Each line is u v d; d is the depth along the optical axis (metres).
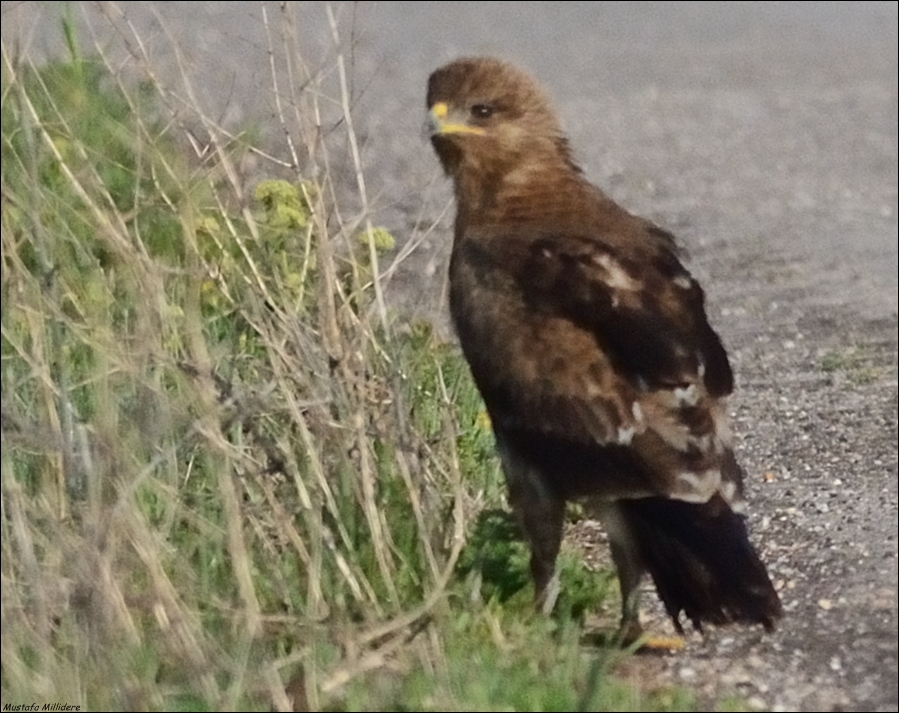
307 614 9.80
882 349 16.31
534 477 10.44
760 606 9.53
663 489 9.79
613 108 29.14
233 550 9.59
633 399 10.01
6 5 10.91
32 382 10.14
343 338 10.84
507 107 11.62
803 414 14.47
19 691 9.07
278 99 11.24
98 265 10.30
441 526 10.70
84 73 12.64
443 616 9.95
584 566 11.29
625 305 10.31
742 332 16.86
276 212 11.02
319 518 10.05
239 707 9.08
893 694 9.73
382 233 11.45
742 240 20.52
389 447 10.79
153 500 10.13
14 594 9.23
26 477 10.00
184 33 16.95
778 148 26.05
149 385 9.71
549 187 11.60
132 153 11.24
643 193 23.08
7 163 10.09
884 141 26.59
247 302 10.84
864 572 11.30
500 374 10.52
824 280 18.75
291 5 13.94
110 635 9.21
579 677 9.62
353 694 9.21
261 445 10.41
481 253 11.01
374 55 31.75
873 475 13.05
